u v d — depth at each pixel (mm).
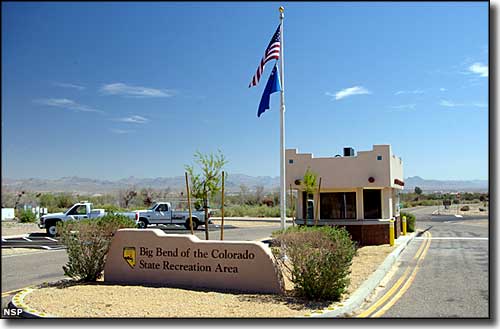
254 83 15391
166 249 10859
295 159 20156
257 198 71000
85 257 11492
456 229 30109
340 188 20094
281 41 15062
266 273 9953
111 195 76688
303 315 8086
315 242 9258
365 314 8539
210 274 10391
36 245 22141
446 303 9406
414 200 90938
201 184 14781
